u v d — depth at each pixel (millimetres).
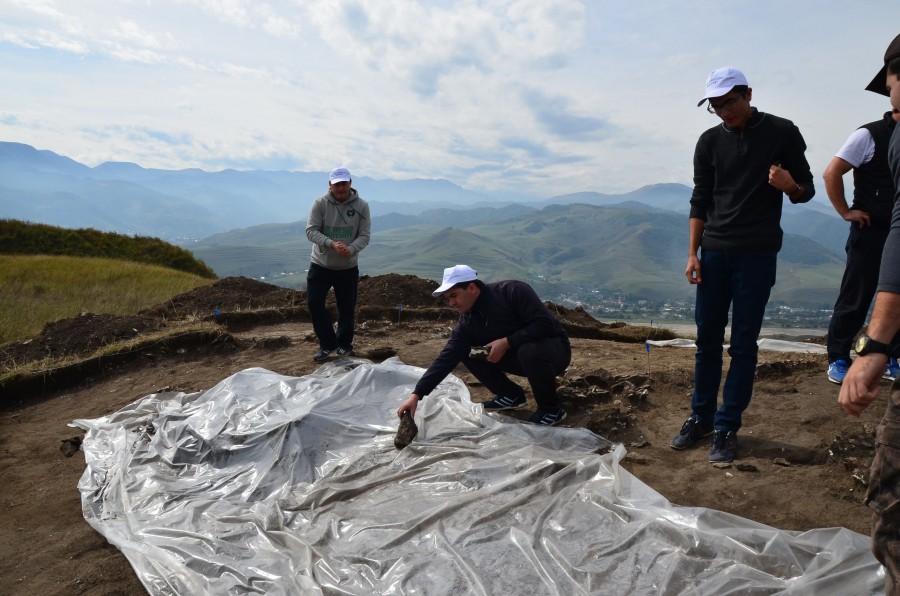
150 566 3000
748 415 4391
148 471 4184
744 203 3508
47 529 3602
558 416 4578
